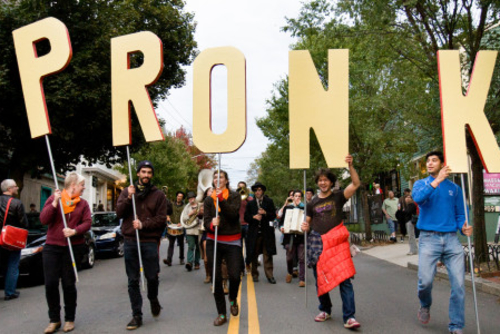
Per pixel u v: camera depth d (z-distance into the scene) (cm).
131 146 1564
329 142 549
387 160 1558
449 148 504
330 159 547
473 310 597
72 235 514
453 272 466
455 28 923
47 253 518
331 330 504
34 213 1095
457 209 487
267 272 848
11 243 716
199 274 973
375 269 1020
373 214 2159
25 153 1351
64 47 594
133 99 587
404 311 594
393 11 882
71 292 524
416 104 970
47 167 1462
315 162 1989
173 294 741
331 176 536
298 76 559
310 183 2350
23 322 579
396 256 1240
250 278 902
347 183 2066
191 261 1024
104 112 1276
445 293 714
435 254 476
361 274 945
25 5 1209
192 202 1035
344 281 513
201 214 870
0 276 821
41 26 604
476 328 509
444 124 511
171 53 1766
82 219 536
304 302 659
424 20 891
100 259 1372
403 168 1497
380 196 2094
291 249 830
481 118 512
